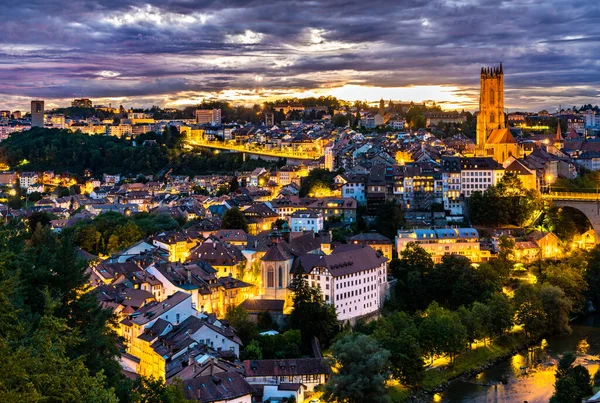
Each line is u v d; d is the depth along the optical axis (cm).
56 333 8919
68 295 14475
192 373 19225
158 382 15950
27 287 13388
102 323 14962
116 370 14238
